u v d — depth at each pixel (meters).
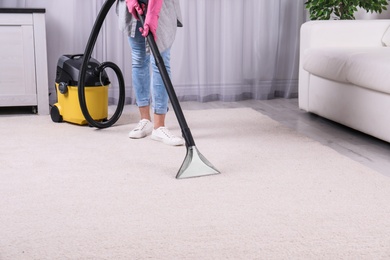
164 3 2.52
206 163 2.17
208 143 2.63
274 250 1.50
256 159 2.36
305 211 1.78
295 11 3.92
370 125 2.69
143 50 2.73
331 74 2.92
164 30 2.53
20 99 3.30
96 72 2.99
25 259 1.44
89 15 3.61
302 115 3.40
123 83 2.97
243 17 3.84
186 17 3.76
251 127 2.98
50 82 3.64
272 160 2.35
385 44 3.15
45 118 3.22
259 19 3.85
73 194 1.93
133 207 1.81
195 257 1.46
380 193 1.95
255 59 3.90
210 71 3.88
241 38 3.85
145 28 2.36
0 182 2.05
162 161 2.34
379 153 2.56
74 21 3.58
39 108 3.33
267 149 2.53
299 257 1.46
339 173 2.18
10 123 3.07
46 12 3.55
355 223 1.69
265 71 3.92
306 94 3.33
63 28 3.59
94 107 3.02
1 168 2.23
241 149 2.53
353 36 3.18
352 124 2.85
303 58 3.25
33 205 1.82
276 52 3.94
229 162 2.32
